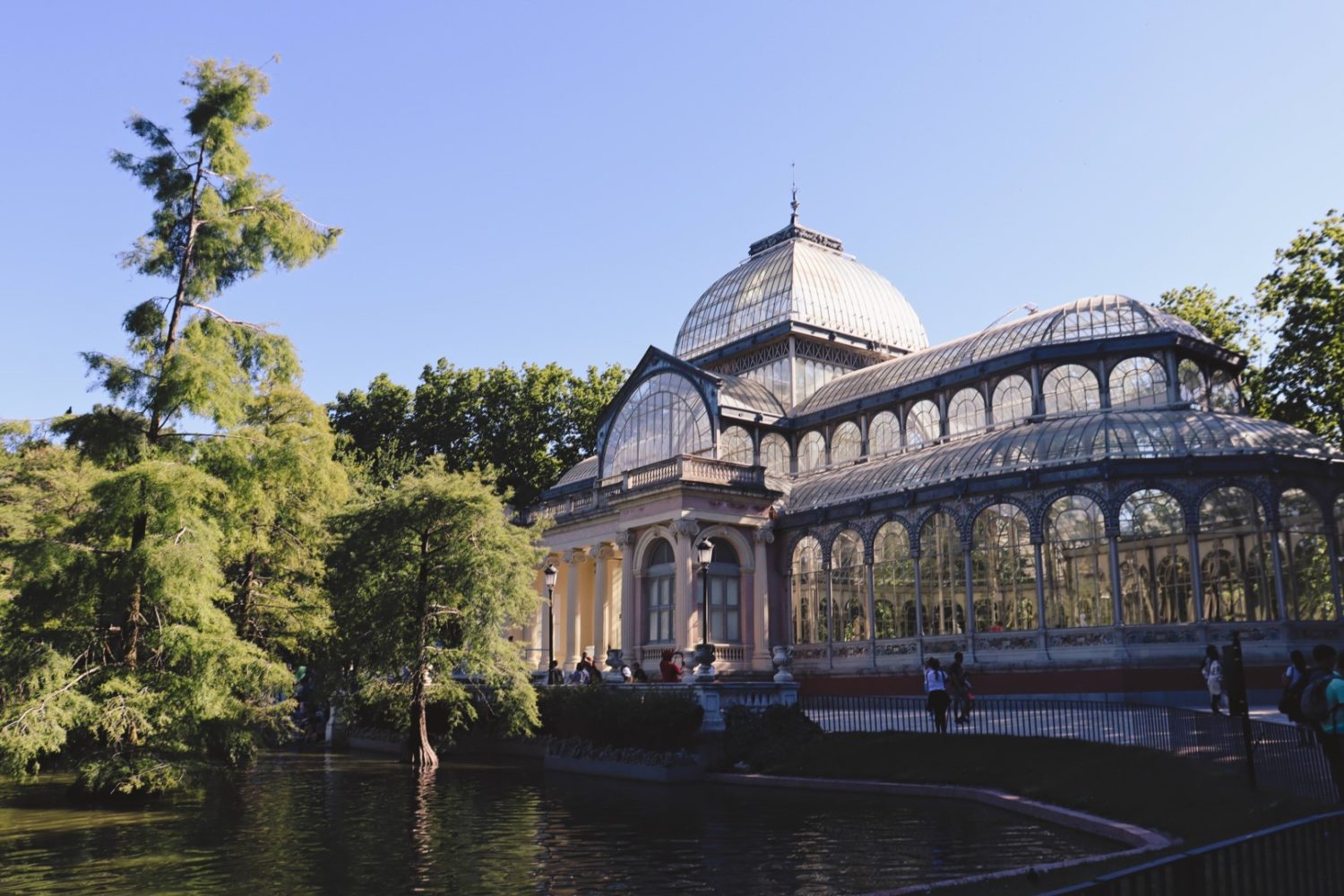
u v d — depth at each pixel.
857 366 63.00
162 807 24.62
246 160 27.86
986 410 48.44
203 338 26.22
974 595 40.09
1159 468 37.09
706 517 45.53
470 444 74.75
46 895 15.18
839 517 45.59
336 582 34.06
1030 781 22.48
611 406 58.69
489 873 16.45
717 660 44.91
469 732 39.47
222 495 26.59
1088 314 47.56
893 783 24.58
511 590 33.28
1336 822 9.03
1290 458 36.81
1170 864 6.95
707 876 15.77
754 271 65.44
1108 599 36.97
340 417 77.12
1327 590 36.91
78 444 26.50
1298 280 47.69
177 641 23.97
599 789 27.09
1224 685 32.00
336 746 44.97
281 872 16.73
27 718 21.64
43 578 23.77
